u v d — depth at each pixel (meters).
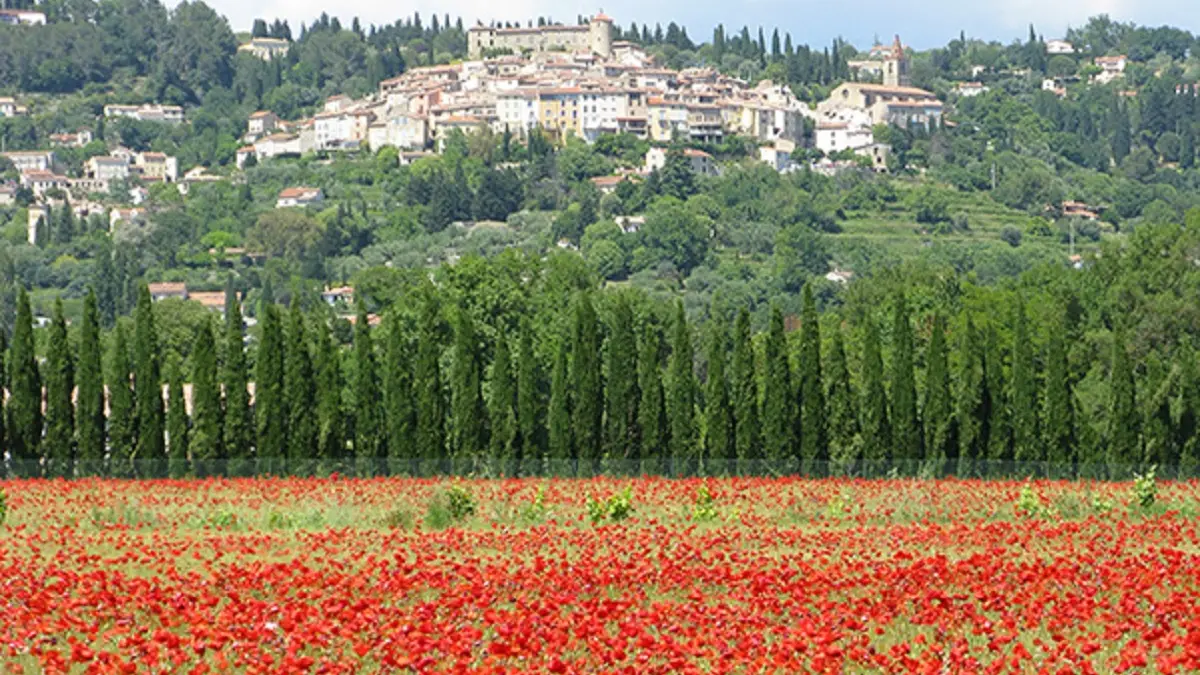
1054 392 119.56
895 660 39.62
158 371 118.75
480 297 150.50
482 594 47.91
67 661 39.59
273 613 43.72
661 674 38.56
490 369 145.38
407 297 153.25
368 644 40.62
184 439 117.75
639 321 164.75
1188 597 49.72
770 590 49.88
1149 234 159.38
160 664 38.78
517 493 88.12
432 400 121.06
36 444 117.62
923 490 85.69
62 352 117.94
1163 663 37.88
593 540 64.00
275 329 119.50
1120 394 119.19
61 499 87.00
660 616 43.72
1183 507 79.25
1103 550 60.59
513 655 39.41
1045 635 45.78
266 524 74.12
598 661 39.72
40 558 58.72
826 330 180.25
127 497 86.19
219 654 40.38
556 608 45.12
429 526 73.06
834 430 119.38
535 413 122.19
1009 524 69.69
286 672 37.72
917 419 119.19
